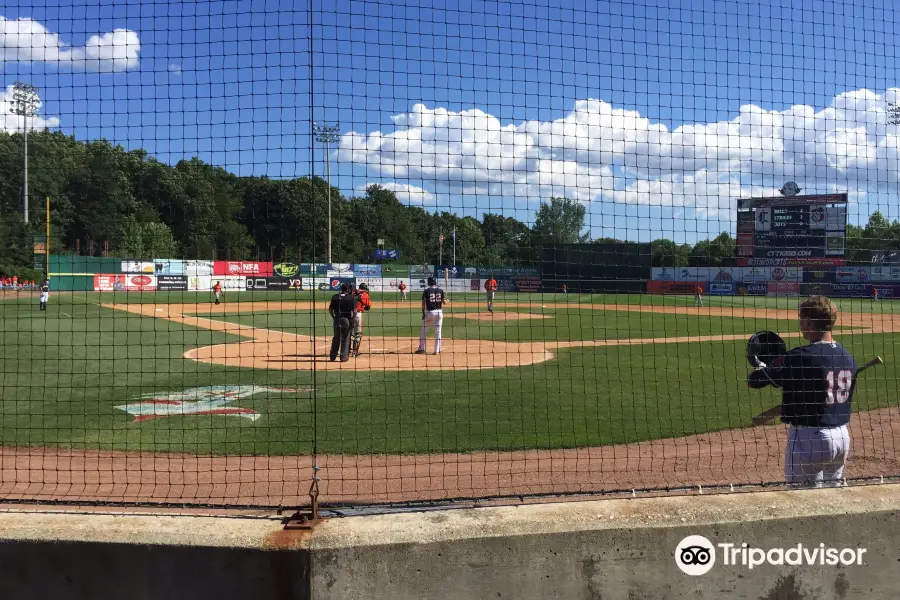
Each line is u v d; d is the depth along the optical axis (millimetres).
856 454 6027
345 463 5629
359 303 12414
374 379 9984
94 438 6367
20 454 5793
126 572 2541
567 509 2768
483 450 6055
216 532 2572
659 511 2744
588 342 15688
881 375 10750
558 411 7730
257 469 5426
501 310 26391
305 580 2490
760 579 2758
